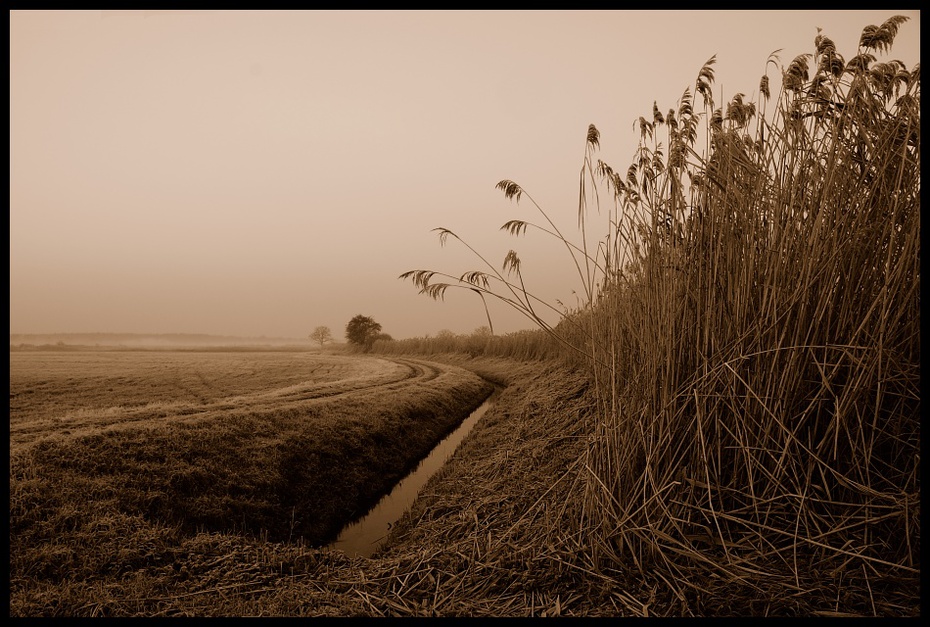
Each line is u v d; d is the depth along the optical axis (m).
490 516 5.59
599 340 4.40
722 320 3.68
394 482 10.79
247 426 10.45
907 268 3.00
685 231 3.89
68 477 6.75
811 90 3.40
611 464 3.97
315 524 8.13
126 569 4.94
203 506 7.25
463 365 39.22
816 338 3.25
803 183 3.33
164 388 25.36
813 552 3.07
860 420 3.10
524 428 9.92
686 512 3.52
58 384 24.94
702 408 3.59
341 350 104.31
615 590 3.23
